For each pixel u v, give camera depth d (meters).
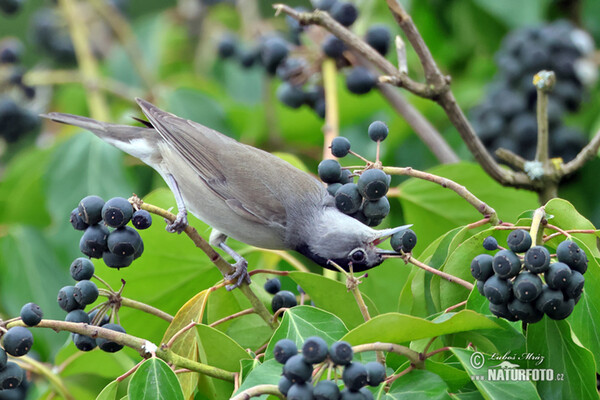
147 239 9.32
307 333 7.18
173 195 9.63
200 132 10.73
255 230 10.09
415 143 14.15
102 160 12.96
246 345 8.72
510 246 6.85
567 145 12.80
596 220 12.66
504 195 10.10
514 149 13.02
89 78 14.93
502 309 6.96
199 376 7.98
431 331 6.76
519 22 13.62
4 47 15.25
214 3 18.50
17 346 6.91
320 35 12.55
